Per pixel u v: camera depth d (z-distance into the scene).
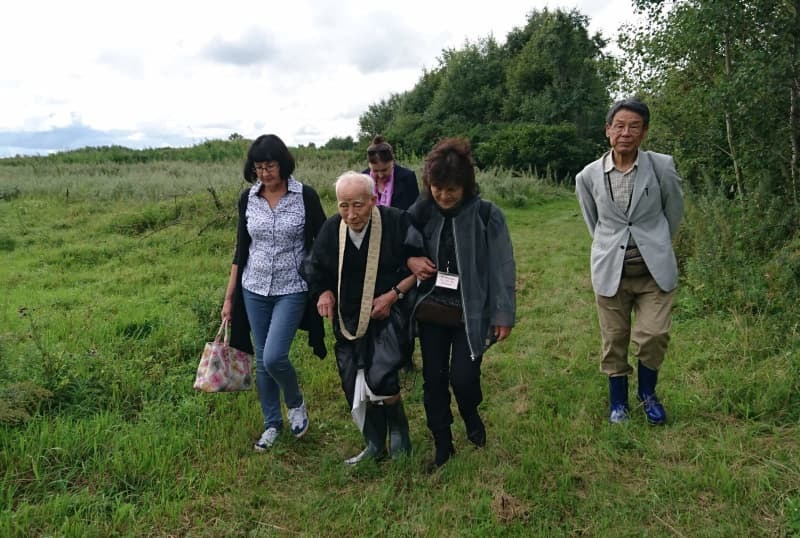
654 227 3.69
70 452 3.35
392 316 3.28
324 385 4.54
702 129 8.26
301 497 3.18
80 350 4.80
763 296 5.18
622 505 2.98
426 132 38.03
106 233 11.09
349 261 3.27
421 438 3.80
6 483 3.09
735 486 3.03
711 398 3.96
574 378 4.63
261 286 3.58
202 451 3.56
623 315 3.82
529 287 7.73
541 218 14.76
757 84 6.35
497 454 3.51
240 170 20.80
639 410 3.90
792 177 6.78
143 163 27.69
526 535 2.80
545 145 26.50
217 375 3.64
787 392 3.82
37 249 9.81
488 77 38.84
